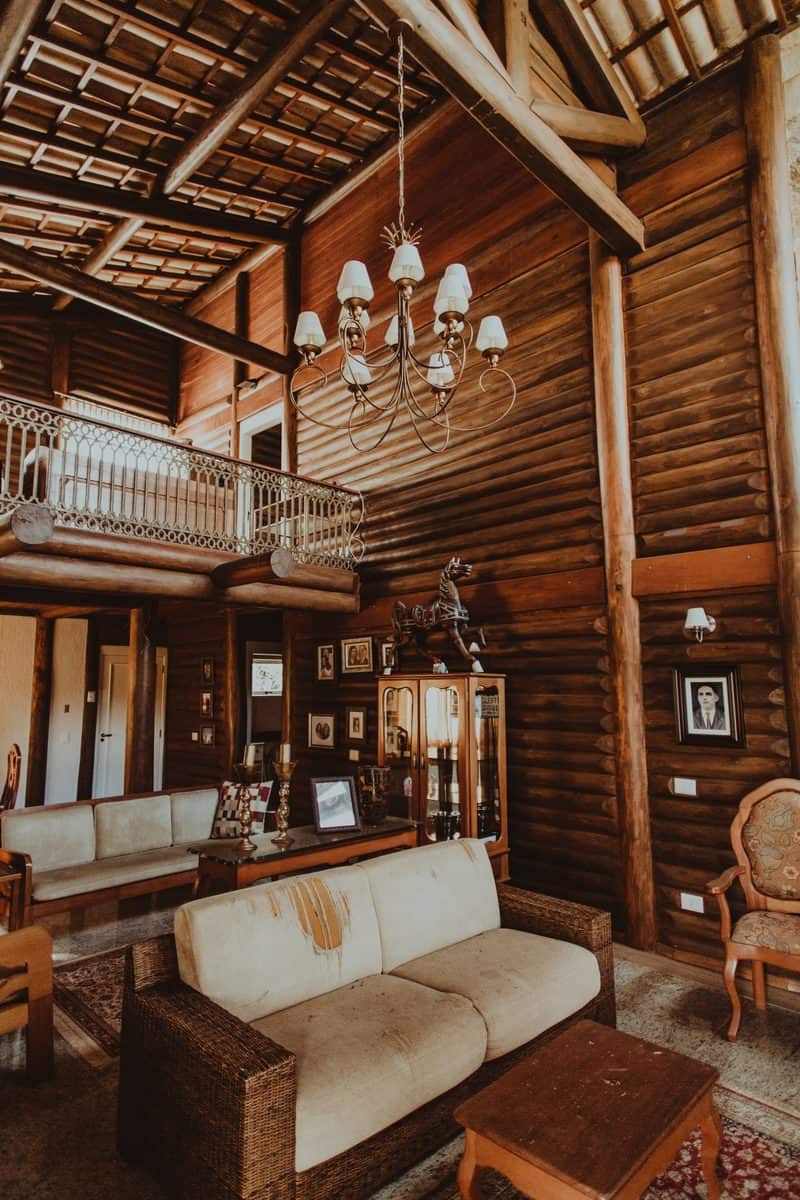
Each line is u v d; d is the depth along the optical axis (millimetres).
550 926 3160
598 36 4402
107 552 5203
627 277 4809
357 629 6977
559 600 5012
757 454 4109
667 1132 1749
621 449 4676
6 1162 2357
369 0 2904
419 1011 2438
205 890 4109
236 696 8383
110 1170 2322
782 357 3988
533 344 5398
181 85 5828
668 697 4434
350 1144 2018
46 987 2852
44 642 9078
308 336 3533
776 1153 2422
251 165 7324
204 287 10047
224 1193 1863
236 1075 1858
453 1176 2334
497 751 5090
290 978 2521
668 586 4379
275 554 5250
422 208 6492
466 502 5918
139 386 10430
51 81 5617
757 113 4145
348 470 7277
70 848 4766
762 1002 3502
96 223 7582
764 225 4082
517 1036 2537
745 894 3631
